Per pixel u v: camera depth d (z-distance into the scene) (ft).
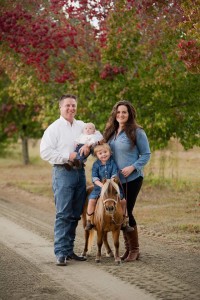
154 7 48.73
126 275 26.32
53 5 55.21
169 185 66.90
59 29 56.65
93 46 56.70
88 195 30.60
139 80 53.52
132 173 29.66
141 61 53.57
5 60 61.11
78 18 55.36
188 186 65.98
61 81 56.08
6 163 124.57
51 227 41.19
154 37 51.96
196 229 39.29
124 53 52.90
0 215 47.83
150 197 57.98
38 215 47.88
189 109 55.01
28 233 38.42
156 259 30.01
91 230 30.37
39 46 56.18
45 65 57.26
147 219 44.39
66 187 29.43
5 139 113.09
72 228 30.32
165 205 52.44
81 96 57.06
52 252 31.96
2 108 99.81
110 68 53.16
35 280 25.52
